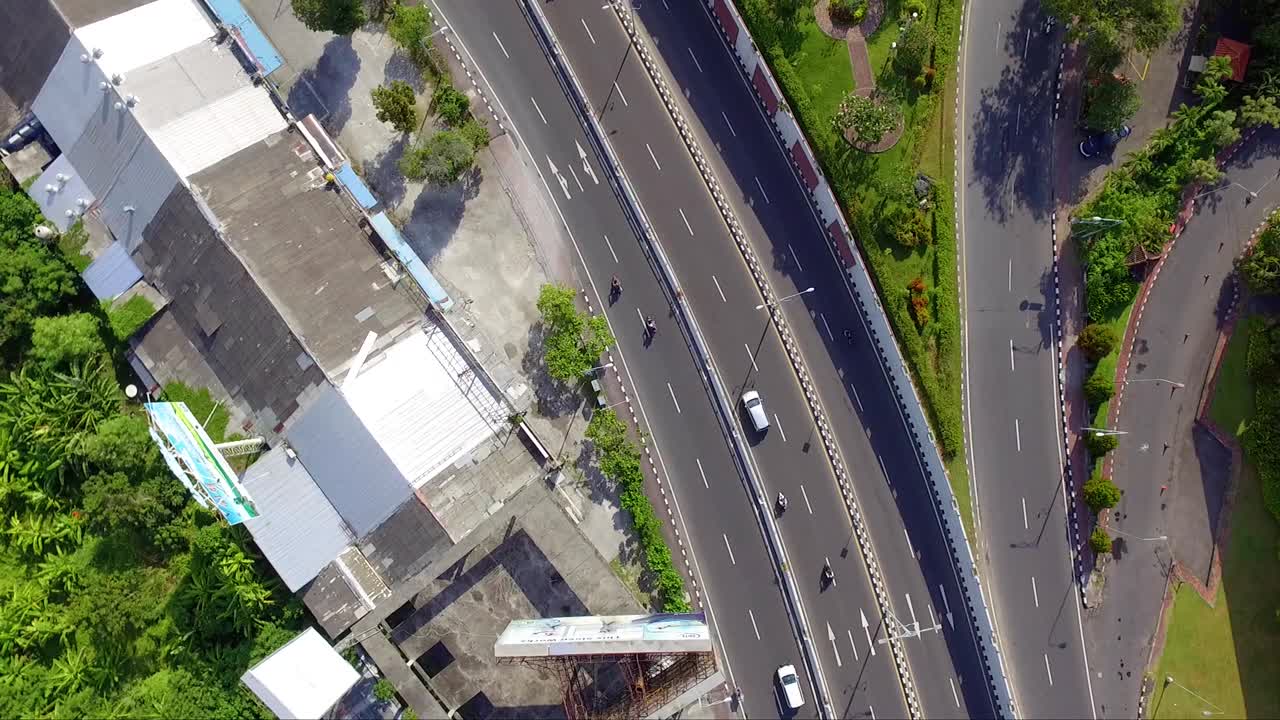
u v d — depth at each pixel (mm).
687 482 67000
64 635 61625
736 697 66438
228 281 58469
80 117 59562
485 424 60969
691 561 66812
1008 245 67312
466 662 63812
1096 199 66812
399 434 58438
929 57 65875
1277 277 64062
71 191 60844
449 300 62375
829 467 67500
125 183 59625
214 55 61781
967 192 67125
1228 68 64062
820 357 67875
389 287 61125
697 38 68188
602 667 63281
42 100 60312
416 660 63250
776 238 67875
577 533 61000
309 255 59875
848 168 65812
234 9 62656
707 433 67250
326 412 57906
